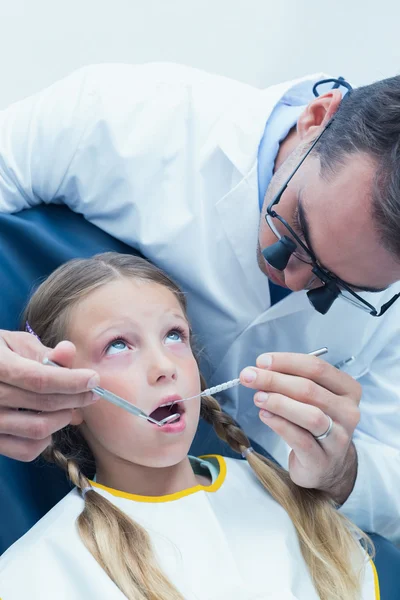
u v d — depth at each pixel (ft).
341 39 7.10
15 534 4.09
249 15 7.03
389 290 4.91
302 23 7.07
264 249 3.96
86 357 3.86
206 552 3.58
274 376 3.81
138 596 3.29
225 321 4.92
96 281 4.04
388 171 3.26
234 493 4.06
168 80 4.92
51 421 3.40
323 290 3.85
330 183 3.49
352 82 7.22
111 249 4.96
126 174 4.69
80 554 3.43
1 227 4.67
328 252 3.59
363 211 3.34
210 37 7.06
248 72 7.20
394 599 4.25
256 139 4.58
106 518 3.59
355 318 4.95
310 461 3.89
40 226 4.81
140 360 3.83
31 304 4.30
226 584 3.46
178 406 3.85
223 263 4.73
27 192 4.81
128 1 6.83
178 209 4.69
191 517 3.72
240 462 4.42
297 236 3.77
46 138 4.71
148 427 3.73
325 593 3.73
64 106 4.75
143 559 3.43
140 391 3.75
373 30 7.06
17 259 4.71
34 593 3.27
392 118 3.33
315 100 4.07
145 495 3.92
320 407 3.86
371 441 5.19
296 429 3.80
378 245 3.39
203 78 5.01
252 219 4.59
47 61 6.78
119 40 6.89
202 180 4.69
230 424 4.54
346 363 5.14
